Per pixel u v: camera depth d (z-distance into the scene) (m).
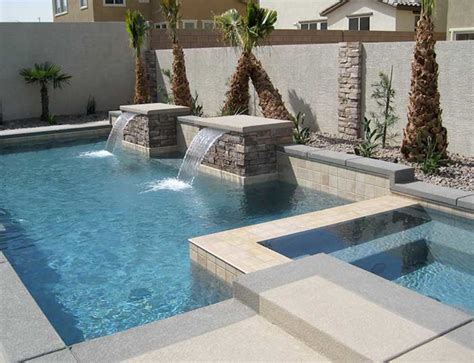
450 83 9.51
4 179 10.77
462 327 3.60
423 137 8.98
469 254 5.86
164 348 3.70
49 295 5.59
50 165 11.99
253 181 9.91
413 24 22.36
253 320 4.08
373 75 10.93
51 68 17.52
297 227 6.61
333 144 10.95
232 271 5.40
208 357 3.57
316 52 12.09
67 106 18.56
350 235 6.37
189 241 6.15
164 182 10.25
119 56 19.19
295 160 9.66
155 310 5.18
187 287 5.64
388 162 8.38
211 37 19.47
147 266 6.24
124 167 11.61
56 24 17.98
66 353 3.65
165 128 12.85
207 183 10.06
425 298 4.02
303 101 12.69
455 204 6.95
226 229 7.49
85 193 9.59
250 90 14.09
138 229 7.57
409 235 6.41
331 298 4.04
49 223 7.96
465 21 16.73
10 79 17.50
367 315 3.76
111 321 5.00
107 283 5.82
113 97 19.39
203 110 16.28
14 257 6.68
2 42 17.22
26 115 17.92
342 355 3.42
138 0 26.22
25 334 3.88
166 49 18.94
